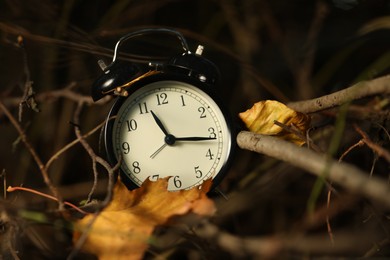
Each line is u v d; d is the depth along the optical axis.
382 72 0.80
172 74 0.57
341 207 0.62
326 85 0.94
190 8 0.99
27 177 0.85
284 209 0.77
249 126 0.59
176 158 0.57
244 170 0.82
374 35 0.91
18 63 0.88
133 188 0.56
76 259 0.59
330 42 0.96
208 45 0.94
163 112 0.57
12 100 0.85
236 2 0.98
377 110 0.67
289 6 1.01
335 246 0.57
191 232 0.58
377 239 0.59
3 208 0.55
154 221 0.53
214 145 0.58
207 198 0.54
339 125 0.56
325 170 0.48
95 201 0.58
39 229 0.64
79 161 0.88
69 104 0.88
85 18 0.94
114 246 0.53
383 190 0.46
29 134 0.88
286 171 0.75
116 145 0.57
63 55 0.87
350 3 0.96
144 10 0.95
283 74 0.97
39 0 0.86
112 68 0.58
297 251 0.57
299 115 0.59
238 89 0.96
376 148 0.58
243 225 0.77
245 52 0.98
